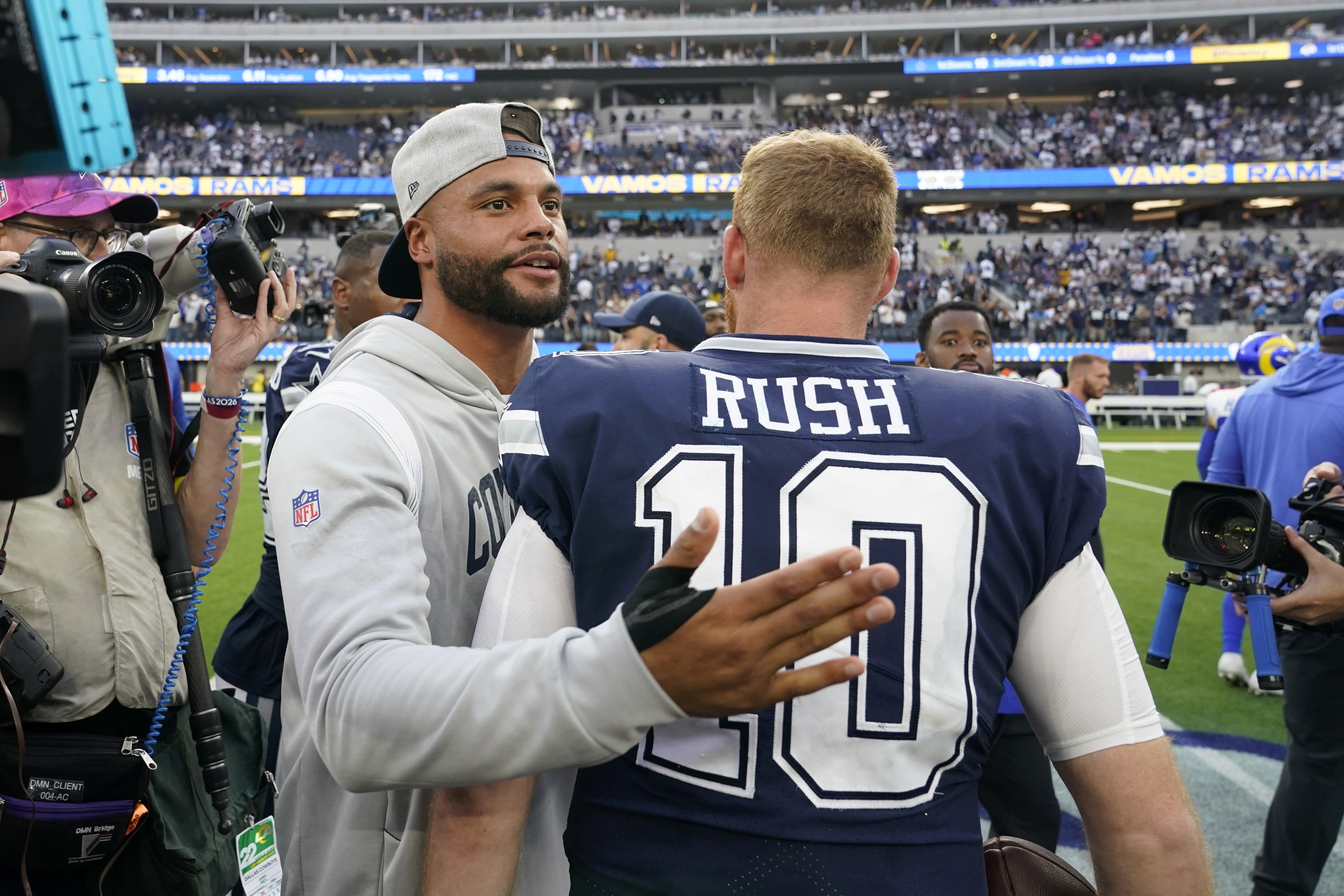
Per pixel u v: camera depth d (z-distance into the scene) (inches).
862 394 44.8
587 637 33.7
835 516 41.8
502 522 59.0
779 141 49.3
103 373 68.1
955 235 1268.5
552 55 1515.7
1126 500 486.0
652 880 41.0
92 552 63.7
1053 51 1371.8
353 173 1332.4
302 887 57.3
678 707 32.2
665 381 44.6
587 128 1379.2
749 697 32.0
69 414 62.2
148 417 68.2
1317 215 1320.1
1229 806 139.6
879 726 41.0
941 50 1491.1
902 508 42.1
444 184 60.2
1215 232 1254.9
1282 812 103.7
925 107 1432.1
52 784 60.6
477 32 1438.2
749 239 48.8
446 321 63.8
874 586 30.2
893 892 40.1
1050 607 45.4
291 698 60.2
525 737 32.8
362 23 1444.4
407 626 39.9
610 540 42.4
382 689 35.3
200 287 73.5
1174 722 176.2
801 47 1496.1
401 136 1422.2
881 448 43.0
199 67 1359.5
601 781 43.6
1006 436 44.1
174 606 67.6
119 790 63.2
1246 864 121.3
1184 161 1286.9
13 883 62.1
